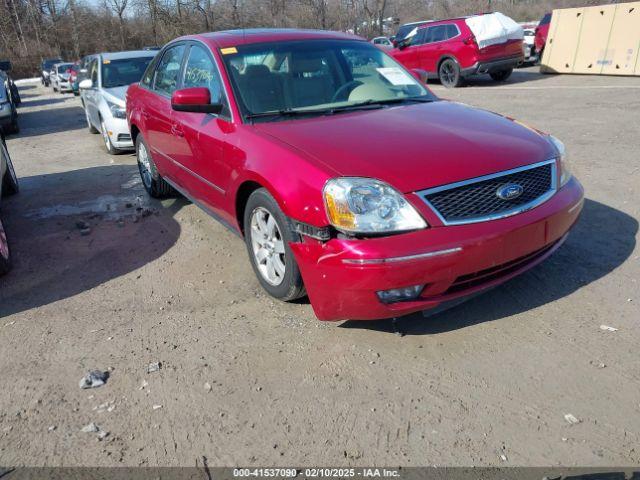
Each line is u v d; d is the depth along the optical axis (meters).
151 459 2.40
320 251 2.87
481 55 13.69
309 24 38.06
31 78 44.59
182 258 4.53
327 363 2.97
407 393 2.70
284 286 3.36
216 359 3.08
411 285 2.75
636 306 3.27
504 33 13.81
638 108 9.07
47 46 47.28
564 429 2.40
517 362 2.86
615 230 4.33
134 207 6.00
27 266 4.60
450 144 3.12
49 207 6.25
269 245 3.49
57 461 2.43
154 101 5.25
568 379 2.71
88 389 2.90
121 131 8.49
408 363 2.92
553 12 15.39
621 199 5.00
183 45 4.88
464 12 42.66
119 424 2.63
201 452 2.42
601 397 2.57
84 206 6.19
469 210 2.86
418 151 3.03
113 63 9.51
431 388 2.72
